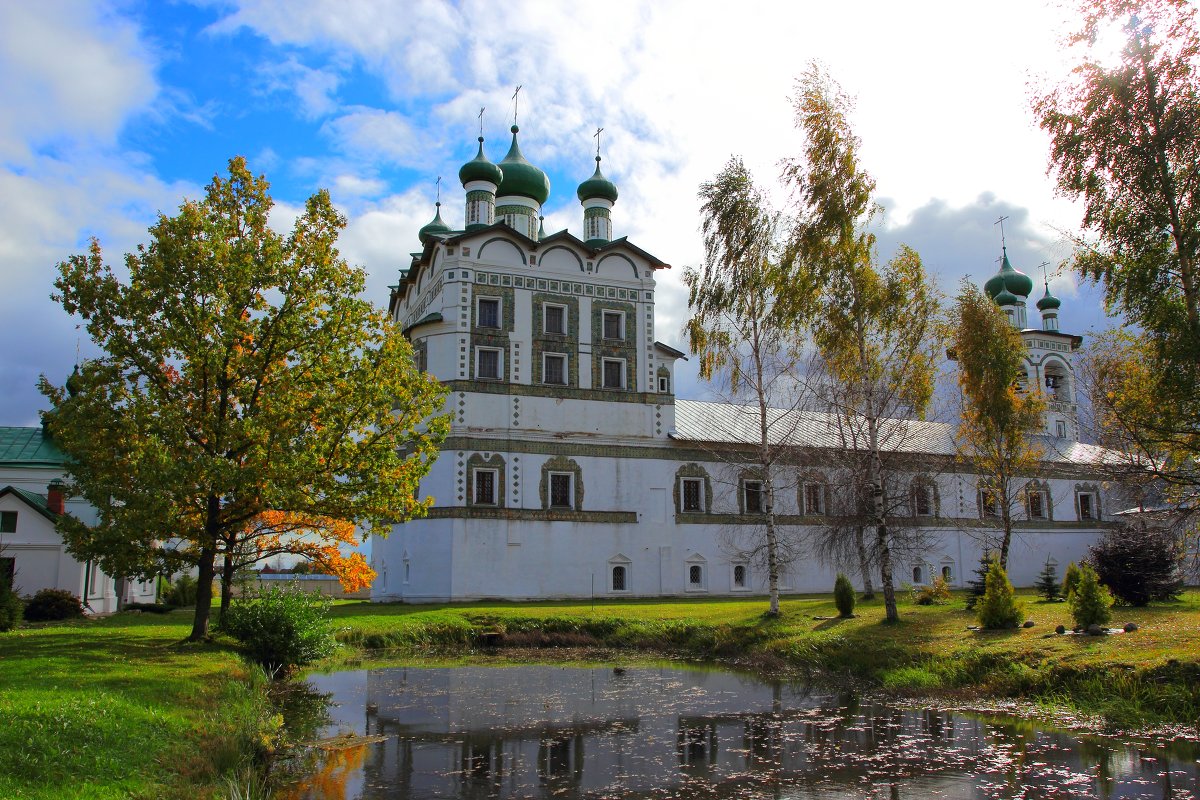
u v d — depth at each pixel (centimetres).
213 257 2231
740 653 3050
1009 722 1794
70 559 3925
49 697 1363
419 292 5478
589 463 4953
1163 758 1484
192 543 2428
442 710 2041
